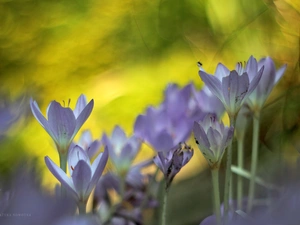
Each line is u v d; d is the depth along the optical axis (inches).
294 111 51.4
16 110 32.9
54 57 161.2
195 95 35.1
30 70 160.1
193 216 42.1
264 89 33.2
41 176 27.2
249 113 34.6
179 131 34.6
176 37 127.4
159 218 35.3
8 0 170.7
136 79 126.7
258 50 66.1
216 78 30.5
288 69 60.5
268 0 59.1
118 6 157.2
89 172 28.7
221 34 82.6
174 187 48.2
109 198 35.7
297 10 58.1
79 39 159.5
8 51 163.2
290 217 26.0
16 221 24.5
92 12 163.5
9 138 32.8
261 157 45.9
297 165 28.1
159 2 132.5
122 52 146.3
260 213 26.6
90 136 35.3
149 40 133.5
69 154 29.6
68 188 28.7
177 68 121.2
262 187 34.6
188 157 30.9
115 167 35.6
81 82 155.7
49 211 24.5
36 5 173.0
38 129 100.8
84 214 28.7
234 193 41.3
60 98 151.9
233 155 47.0
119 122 115.4
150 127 34.7
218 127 29.8
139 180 36.4
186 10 116.3
